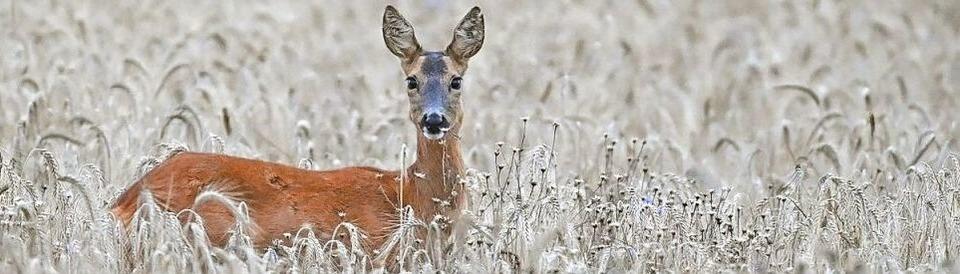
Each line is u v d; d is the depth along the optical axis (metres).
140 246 10.94
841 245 12.00
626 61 23.81
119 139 15.59
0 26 25.09
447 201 11.75
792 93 21.58
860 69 23.80
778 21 29.52
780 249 12.03
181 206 11.39
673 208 12.18
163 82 17.66
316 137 17.03
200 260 10.81
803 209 12.89
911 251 12.12
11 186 12.12
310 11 29.58
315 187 11.62
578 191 12.31
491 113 18.53
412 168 11.95
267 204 11.48
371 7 31.83
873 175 15.07
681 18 30.00
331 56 24.95
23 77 18.95
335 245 11.48
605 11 30.34
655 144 16.70
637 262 11.23
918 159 14.60
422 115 11.71
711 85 22.56
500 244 11.16
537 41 27.61
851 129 17.42
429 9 31.47
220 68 20.16
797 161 15.46
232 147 15.25
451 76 11.93
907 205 12.83
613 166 15.40
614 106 20.75
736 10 31.25
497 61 23.94
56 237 11.60
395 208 11.66
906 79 23.25
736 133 19.28
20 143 14.70
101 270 10.82
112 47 23.41
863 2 30.52
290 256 10.83
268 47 23.91
